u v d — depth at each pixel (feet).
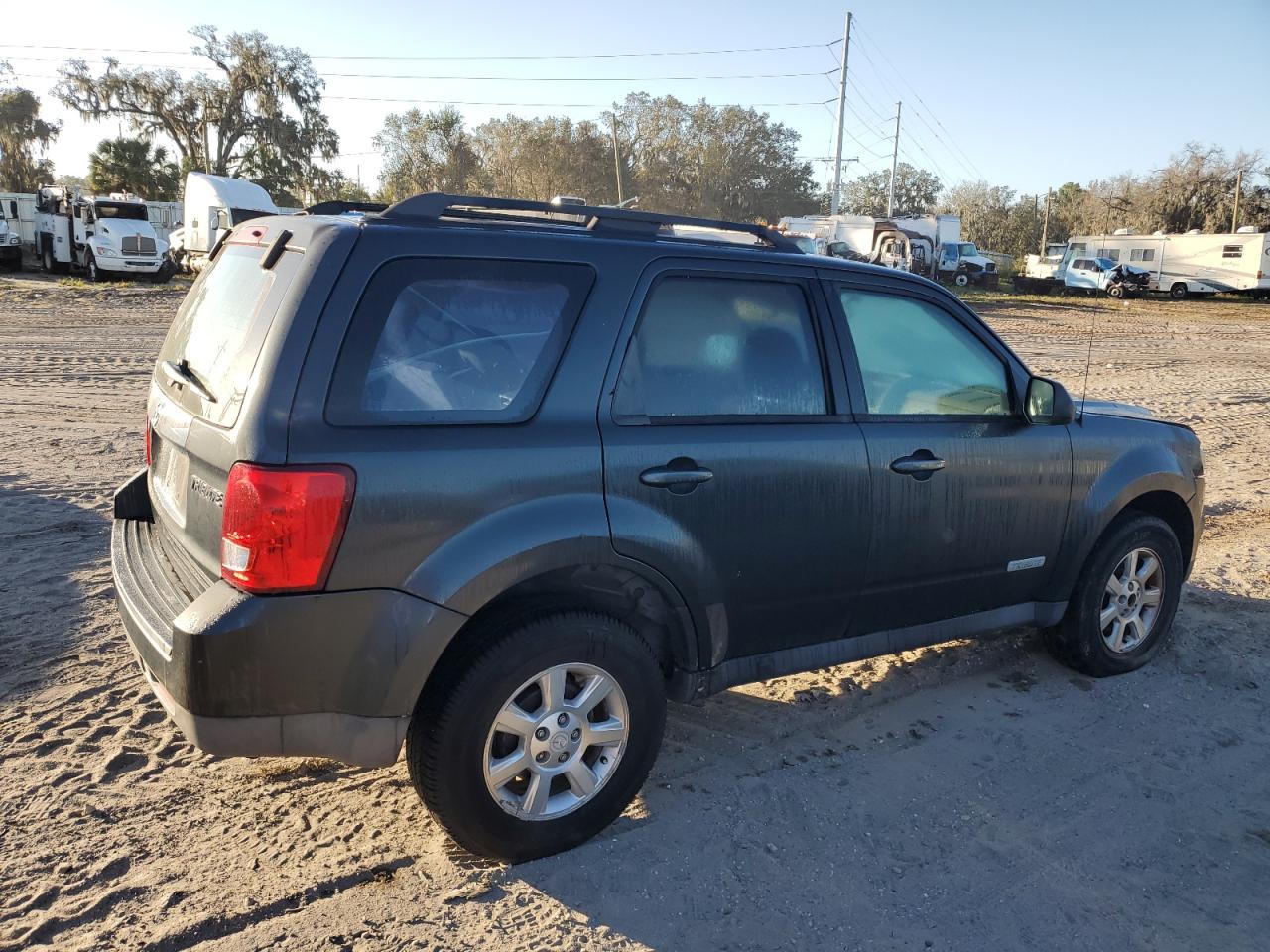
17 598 16.16
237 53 182.91
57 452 26.63
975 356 13.05
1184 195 224.74
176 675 8.50
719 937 9.10
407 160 192.65
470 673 9.14
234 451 8.49
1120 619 14.88
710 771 11.91
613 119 175.01
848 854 10.39
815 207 219.61
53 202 100.32
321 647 8.61
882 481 11.68
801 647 11.85
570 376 9.81
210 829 10.45
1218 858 10.55
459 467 9.03
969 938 9.20
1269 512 25.13
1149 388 50.11
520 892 9.57
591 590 10.42
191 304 11.43
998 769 12.23
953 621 13.15
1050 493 13.33
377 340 8.95
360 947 8.77
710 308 10.87
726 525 10.59
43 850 9.97
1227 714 13.88
